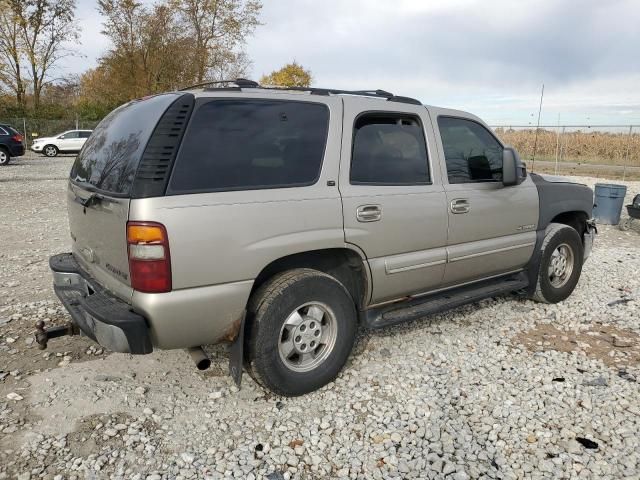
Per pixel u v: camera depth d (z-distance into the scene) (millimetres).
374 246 3559
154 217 2699
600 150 27500
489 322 4684
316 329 3383
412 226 3752
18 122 36875
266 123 3166
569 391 3482
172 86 34375
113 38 34094
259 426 3088
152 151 2779
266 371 3146
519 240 4617
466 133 4336
